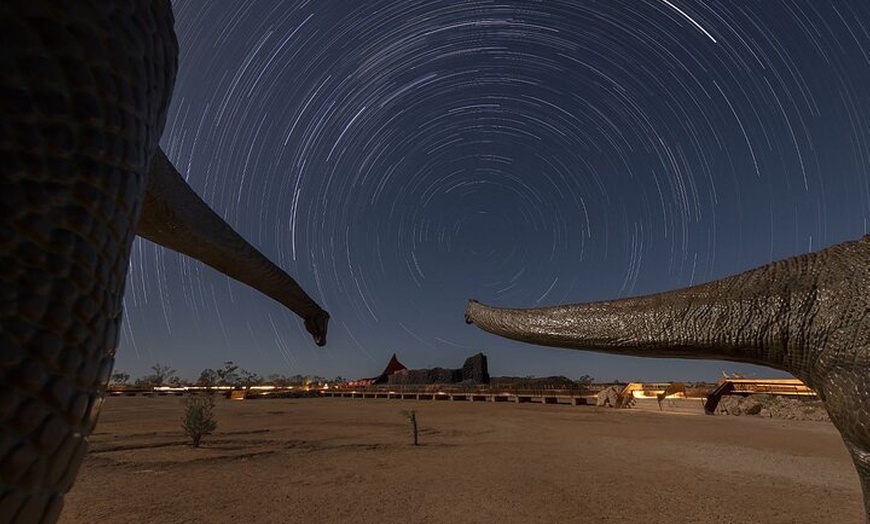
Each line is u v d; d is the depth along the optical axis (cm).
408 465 1262
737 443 1666
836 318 236
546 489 991
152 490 956
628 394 3559
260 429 2120
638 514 821
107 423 2270
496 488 999
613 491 977
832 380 233
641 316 291
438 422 2525
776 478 1105
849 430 228
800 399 2931
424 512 829
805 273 258
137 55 80
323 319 252
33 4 66
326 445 1627
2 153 61
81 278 67
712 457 1385
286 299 240
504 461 1326
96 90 71
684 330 277
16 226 61
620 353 299
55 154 65
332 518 793
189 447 1544
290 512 824
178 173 181
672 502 894
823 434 1909
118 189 74
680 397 3191
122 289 77
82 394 68
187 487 990
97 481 1026
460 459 1359
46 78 66
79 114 68
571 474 1146
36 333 61
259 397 6456
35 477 61
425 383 6969
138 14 81
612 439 1794
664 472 1172
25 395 59
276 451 1489
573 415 2944
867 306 228
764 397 2981
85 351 68
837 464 1277
